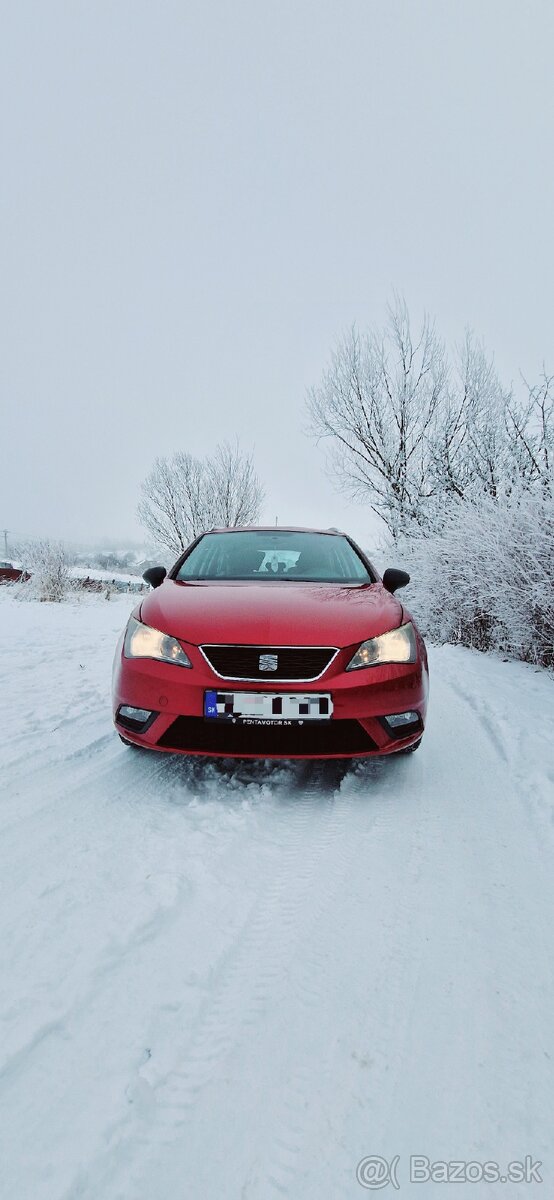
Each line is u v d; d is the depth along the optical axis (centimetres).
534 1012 106
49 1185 73
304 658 190
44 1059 92
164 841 167
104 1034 98
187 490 1559
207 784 212
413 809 192
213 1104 86
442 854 163
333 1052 96
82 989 107
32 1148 77
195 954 119
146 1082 89
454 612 577
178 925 128
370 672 192
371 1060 94
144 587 1794
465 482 797
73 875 147
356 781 216
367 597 239
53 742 265
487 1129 83
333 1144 80
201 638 193
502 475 667
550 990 111
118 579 2125
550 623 426
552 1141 81
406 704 198
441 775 223
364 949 122
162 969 114
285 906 137
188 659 192
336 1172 76
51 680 414
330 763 236
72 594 1309
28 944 119
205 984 110
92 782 213
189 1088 88
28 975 110
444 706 337
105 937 122
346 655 192
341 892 143
